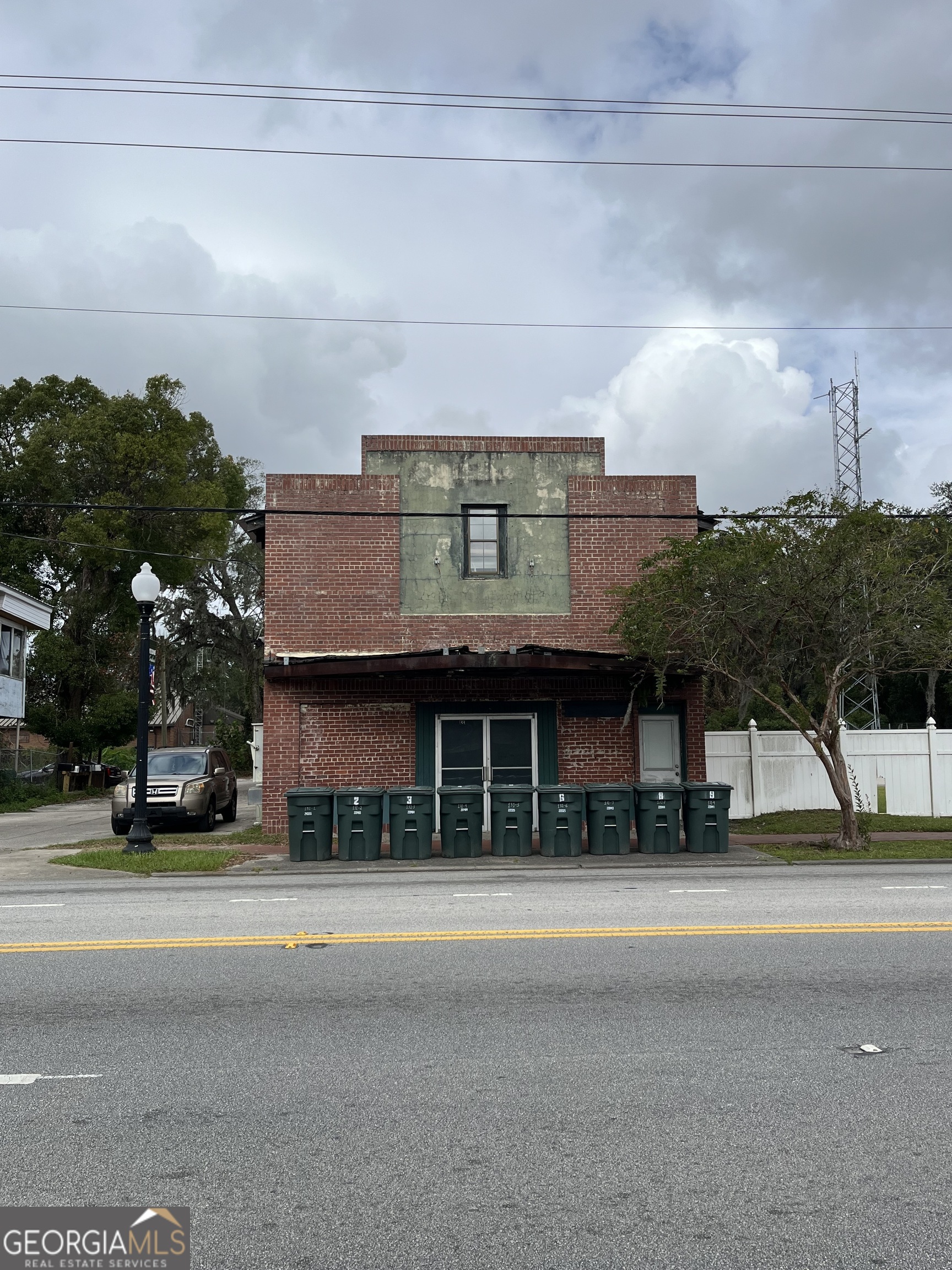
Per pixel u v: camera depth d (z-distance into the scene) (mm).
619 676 19859
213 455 53188
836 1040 6082
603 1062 5727
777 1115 4996
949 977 7512
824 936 8977
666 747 20156
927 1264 3707
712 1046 5980
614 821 16812
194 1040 6156
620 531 20375
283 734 19688
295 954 8445
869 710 54031
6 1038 6234
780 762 21312
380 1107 5109
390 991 7215
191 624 60000
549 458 20516
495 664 17766
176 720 72875
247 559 59656
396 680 19734
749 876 13922
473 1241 3857
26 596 40500
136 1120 4973
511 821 16875
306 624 19797
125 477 45656
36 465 45219
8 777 39469
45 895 12773
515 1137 4754
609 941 8836
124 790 22266
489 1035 6207
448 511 20266
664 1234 3902
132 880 14500
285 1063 5746
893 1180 4336
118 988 7387
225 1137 4773
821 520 16375
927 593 15977
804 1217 4035
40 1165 4492
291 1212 4074
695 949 8484
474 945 8727
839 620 16422
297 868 15703
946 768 21391
